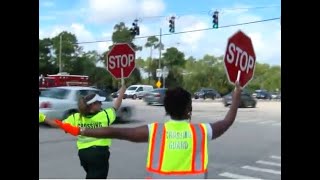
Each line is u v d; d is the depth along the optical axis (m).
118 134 3.25
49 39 88.75
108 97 18.92
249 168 10.02
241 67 3.27
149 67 93.00
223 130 3.36
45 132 15.71
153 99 35.72
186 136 3.28
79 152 5.66
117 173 9.20
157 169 3.25
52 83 41.75
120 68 4.70
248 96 40.03
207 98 62.25
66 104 17.31
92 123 5.74
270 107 41.97
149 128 3.28
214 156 11.64
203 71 95.19
